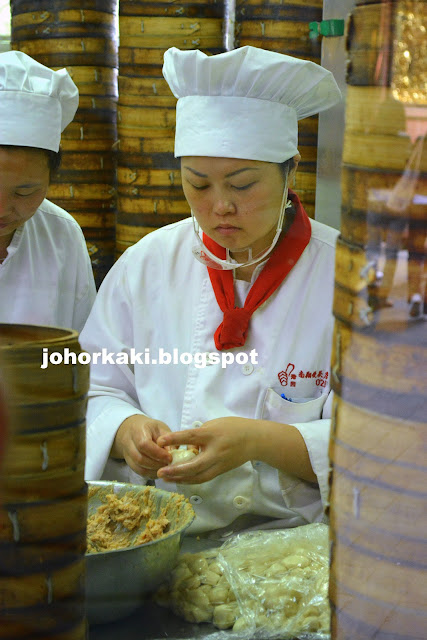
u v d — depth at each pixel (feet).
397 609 2.10
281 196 4.62
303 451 4.40
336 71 5.11
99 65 7.84
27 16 7.89
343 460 2.15
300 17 6.51
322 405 4.84
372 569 2.12
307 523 4.63
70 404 2.17
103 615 2.99
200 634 3.06
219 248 4.91
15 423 2.05
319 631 3.00
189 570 3.34
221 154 4.27
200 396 4.86
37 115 4.97
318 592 3.16
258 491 4.63
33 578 2.18
